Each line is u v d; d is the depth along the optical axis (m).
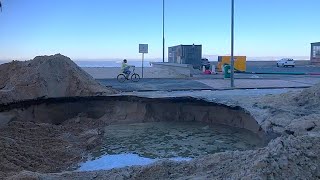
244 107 14.62
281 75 31.94
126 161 11.01
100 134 14.36
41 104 16.78
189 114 16.88
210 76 29.92
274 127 12.04
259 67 48.91
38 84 16.72
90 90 17.80
